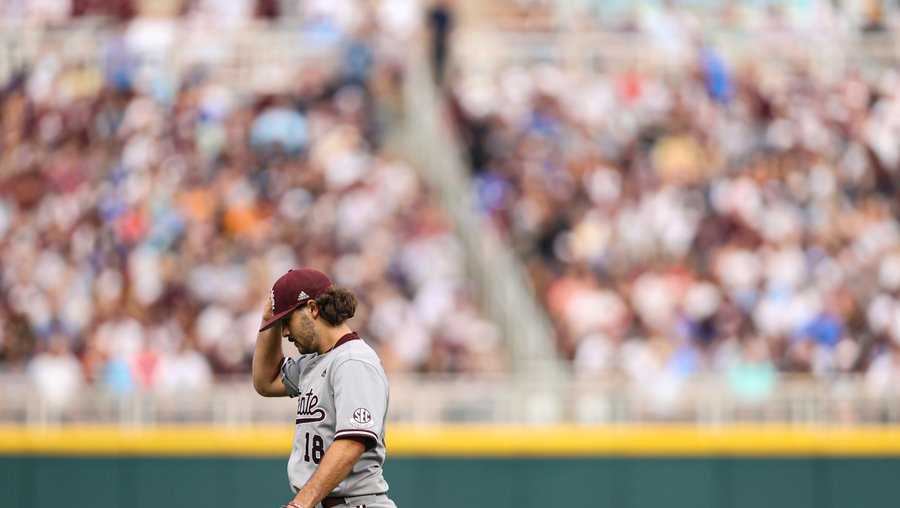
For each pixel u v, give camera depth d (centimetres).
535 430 4747
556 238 6038
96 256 5759
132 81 6706
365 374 2102
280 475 4703
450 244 5831
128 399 4753
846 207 6394
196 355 5288
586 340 5484
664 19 7338
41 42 6925
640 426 4781
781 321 5666
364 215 5938
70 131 6488
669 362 5422
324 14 7075
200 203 5969
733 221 6128
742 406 4809
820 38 7331
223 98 6588
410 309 5491
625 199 6228
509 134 6588
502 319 5488
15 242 5906
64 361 5297
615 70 7025
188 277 5600
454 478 4716
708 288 5775
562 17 7350
